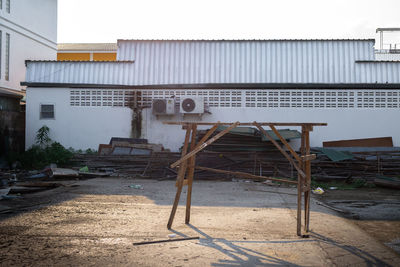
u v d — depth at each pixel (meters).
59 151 14.21
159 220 6.24
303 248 4.73
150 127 15.34
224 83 15.20
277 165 12.67
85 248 4.60
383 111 14.58
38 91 15.61
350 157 12.66
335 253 4.59
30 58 20.34
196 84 15.17
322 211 7.30
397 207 8.14
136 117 15.41
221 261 4.16
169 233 5.38
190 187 6.05
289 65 16.12
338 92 14.80
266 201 8.34
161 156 13.42
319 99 14.86
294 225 6.01
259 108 15.05
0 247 4.60
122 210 7.05
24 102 17.81
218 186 10.91
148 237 5.14
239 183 11.69
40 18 21.33
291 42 16.20
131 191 9.49
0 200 7.94
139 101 15.38
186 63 16.31
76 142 15.42
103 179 12.24
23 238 5.02
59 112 15.52
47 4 22.09
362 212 7.59
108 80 16.14
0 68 17.70
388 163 12.41
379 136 14.57
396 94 14.58
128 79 16.19
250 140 13.59
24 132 16.42
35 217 6.31
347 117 14.72
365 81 15.87
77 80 16.06
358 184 11.57
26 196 8.50
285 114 14.96
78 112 15.48
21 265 3.97
